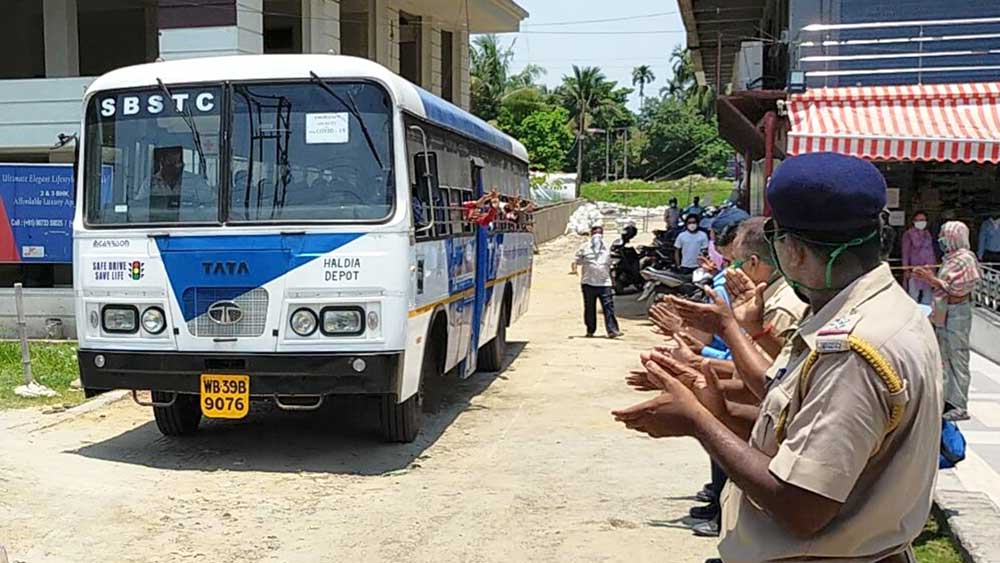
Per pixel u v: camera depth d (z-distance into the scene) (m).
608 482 7.38
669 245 21.39
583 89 86.19
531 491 7.12
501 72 65.62
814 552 2.40
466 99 25.62
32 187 13.18
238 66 7.78
